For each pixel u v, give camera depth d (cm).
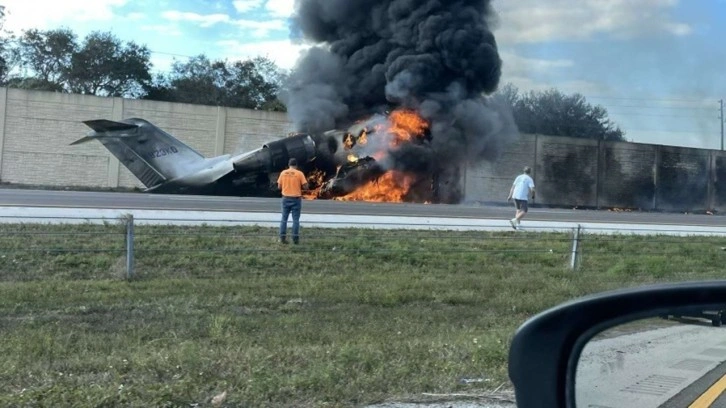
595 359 260
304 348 730
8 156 4169
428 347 734
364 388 575
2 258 1262
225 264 1355
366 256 1490
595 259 1667
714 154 5841
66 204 2022
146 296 1071
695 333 271
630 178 5506
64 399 506
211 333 837
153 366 615
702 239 2098
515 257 1594
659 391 274
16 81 6431
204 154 4503
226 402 530
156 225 1597
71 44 6569
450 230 1889
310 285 1191
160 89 6875
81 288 1111
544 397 245
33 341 744
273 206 2361
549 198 5216
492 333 851
